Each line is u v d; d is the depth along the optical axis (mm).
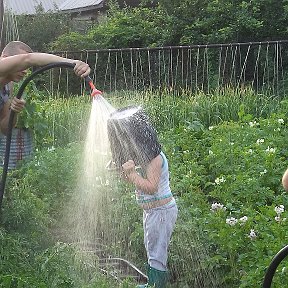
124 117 3021
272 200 4398
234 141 5742
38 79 10469
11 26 9602
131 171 3043
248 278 3121
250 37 10375
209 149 5598
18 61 2781
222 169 5047
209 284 3412
